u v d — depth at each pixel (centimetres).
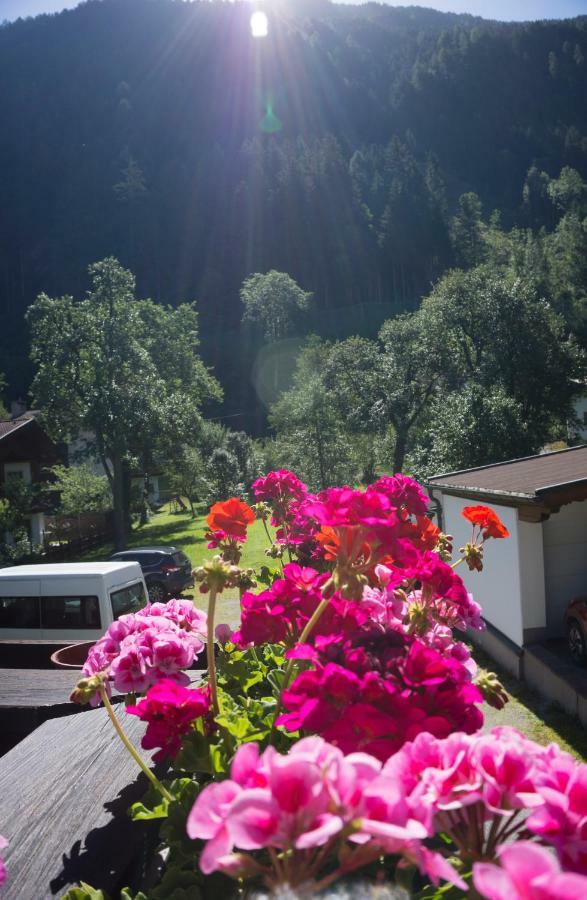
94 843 185
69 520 3772
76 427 3869
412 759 99
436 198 11106
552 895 64
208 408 9312
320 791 79
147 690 192
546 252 8000
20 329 12112
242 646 195
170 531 3722
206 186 14362
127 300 3862
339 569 144
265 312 9869
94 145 17112
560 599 934
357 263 11581
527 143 19712
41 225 15375
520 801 88
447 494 1199
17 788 220
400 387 3569
